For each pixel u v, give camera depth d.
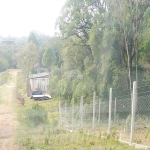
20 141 12.62
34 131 15.43
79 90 23.36
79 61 26.61
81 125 15.44
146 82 20.33
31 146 11.32
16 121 22.16
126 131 13.07
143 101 16.75
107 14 21.25
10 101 37.75
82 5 24.56
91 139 11.30
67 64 27.94
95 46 21.72
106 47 21.02
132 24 20.44
